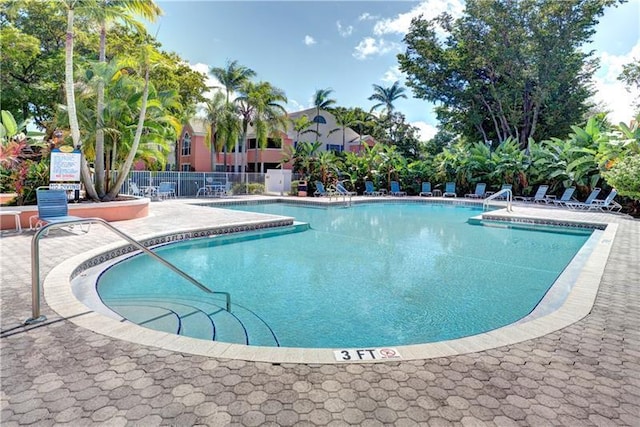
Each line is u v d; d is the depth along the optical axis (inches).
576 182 764.0
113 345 121.3
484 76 1229.7
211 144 1089.4
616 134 622.2
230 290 230.1
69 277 195.0
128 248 287.6
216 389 97.9
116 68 456.1
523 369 111.0
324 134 1460.4
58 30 759.1
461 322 186.1
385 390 99.0
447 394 97.5
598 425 86.1
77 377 102.3
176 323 173.3
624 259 257.6
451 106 1295.5
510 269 286.8
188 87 1048.2
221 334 164.2
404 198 883.4
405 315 193.9
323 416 87.7
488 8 1098.1
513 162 881.5
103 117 457.7
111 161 513.3
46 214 289.7
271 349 120.6
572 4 1032.2
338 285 243.8
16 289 173.9
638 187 508.7
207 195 875.4
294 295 222.7
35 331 130.4
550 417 88.7
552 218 502.3
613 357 119.0
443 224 529.0
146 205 457.4
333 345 159.2
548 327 142.0
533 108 1170.6
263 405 91.5
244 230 403.2
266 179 982.4
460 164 972.6
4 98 687.1
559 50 1065.5
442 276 267.0
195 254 323.9
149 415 87.0
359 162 1061.8
